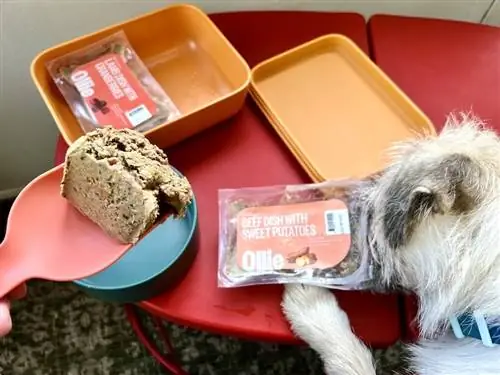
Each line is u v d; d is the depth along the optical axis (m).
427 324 0.69
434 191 0.63
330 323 0.74
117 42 0.90
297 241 0.77
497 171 0.65
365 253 0.73
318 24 0.98
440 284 0.66
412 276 0.69
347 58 0.94
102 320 1.17
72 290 1.18
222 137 0.87
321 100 0.91
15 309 1.17
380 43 0.96
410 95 0.92
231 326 0.75
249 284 0.76
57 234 0.68
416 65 0.95
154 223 0.65
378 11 1.07
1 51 0.95
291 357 1.14
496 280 0.63
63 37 0.97
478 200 0.64
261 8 1.02
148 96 0.85
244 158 0.86
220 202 0.81
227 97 0.82
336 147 0.86
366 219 0.73
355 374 0.72
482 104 0.91
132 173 0.64
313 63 0.94
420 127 0.87
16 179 1.17
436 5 1.06
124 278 0.76
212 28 0.90
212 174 0.85
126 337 1.16
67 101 0.86
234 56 0.88
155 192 0.64
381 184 0.71
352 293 0.77
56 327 1.16
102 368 1.13
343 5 1.04
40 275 0.66
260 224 0.79
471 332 0.69
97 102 0.84
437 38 0.97
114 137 0.66
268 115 0.88
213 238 0.80
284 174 0.85
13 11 0.90
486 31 0.98
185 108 0.89
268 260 0.76
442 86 0.93
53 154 1.14
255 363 1.14
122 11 0.97
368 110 0.90
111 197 0.64
